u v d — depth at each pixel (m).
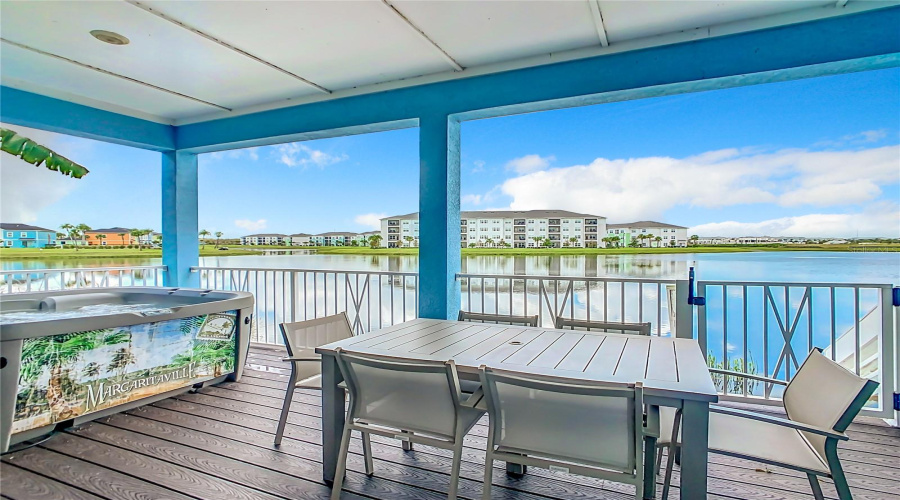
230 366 3.72
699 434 1.50
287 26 3.03
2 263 6.74
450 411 1.76
